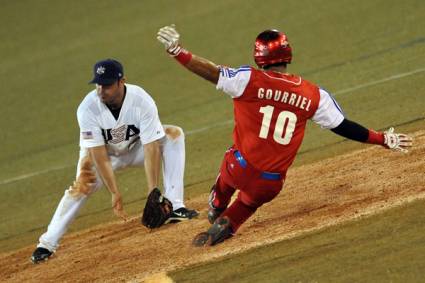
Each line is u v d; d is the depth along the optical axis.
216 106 45.38
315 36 54.69
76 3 78.50
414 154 28.81
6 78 61.78
